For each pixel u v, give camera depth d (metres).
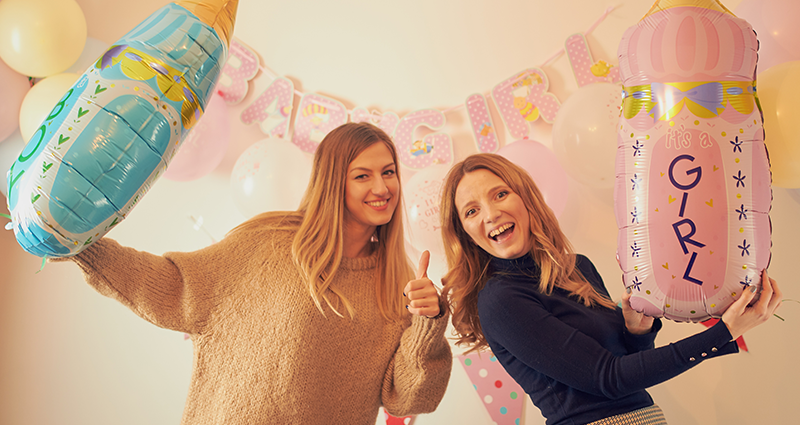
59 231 0.79
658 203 0.87
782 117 1.25
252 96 2.05
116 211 0.83
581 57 1.88
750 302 0.86
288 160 1.71
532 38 1.96
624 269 0.93
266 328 1.13
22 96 1.66
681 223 0.85
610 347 1.03
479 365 1.80
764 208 0.86
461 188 1.18
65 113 0.82
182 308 1.13
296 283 1.16
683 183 0.86
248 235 1.23
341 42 2.06
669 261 0.86
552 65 1.92
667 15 0.96
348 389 1.18
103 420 1.86
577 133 1.55
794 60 1.36
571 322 1.04
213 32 0.96
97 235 0.84
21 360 1.86
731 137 0.87
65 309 1.91
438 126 1.95
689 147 0.87
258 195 1.68
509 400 1.77
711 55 0.90
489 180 1.16
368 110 2.02
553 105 1.87
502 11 1.98
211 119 1.71
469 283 1.24
